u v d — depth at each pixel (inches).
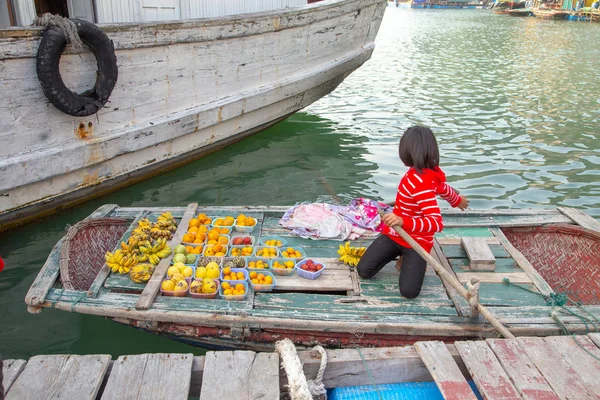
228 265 165.2
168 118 263.7
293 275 167.2
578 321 145.1
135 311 145.6
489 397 109.7
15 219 223.8
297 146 359.9
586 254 184.2
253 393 109.6
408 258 154.9
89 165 235.9
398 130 406.3
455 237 189.6
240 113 305.1
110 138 238.5
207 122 286.4
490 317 135.5
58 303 148.3
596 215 260.1
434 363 118.0
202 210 207.8
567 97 542.6
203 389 110.2
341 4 328.8
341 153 347.6
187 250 175.0
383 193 283.7
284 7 329.1
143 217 198.8
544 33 1311.5
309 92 355.6
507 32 1342.3
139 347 170.6
